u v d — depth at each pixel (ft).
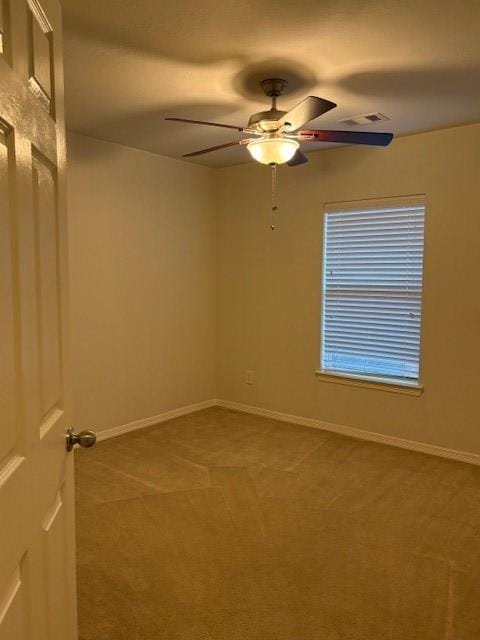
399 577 7.52
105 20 6.75
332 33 7.13
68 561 4.51
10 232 3.04
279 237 14.97
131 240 13.92
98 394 13.43
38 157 3.65
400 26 6.91
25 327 3.30
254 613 6.73
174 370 15.53
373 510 9.63
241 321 16.16
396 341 13.14
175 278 15.30
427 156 12.13
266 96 9.55
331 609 6.81
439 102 9.91
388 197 12.82
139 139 12.76
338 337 14.16
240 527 8.95
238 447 12.99
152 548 8.25
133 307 14.15
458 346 12.10
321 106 7.23
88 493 10.24
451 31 7.06
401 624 6.53
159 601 6.95
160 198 14.61
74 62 8.07
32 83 3.48
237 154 14.28
